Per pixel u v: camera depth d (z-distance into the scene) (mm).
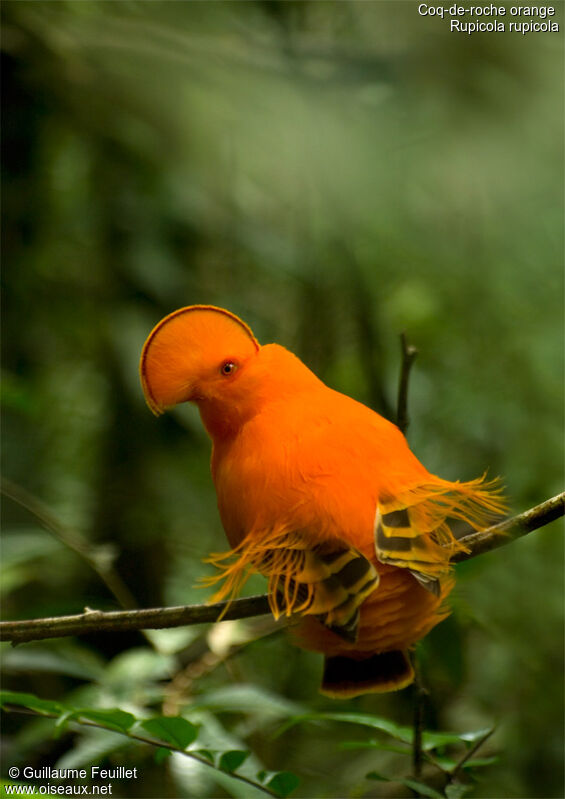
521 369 10836
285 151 10750
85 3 10789
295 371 5309
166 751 5496
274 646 9758
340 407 5141
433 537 4770
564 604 9906
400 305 11203
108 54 10734
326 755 9109
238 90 10672
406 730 5844
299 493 4750
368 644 4746
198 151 10938
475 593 9703
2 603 10172
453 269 11125
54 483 10680
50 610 8055
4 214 10531
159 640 7246
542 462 10516
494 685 9781
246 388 5184
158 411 5258
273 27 10859
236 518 5008
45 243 10664
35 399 9914
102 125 10758
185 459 10930
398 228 11023
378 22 10477
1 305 10617
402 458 5004
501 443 10641
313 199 10945
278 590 4672
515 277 11039
